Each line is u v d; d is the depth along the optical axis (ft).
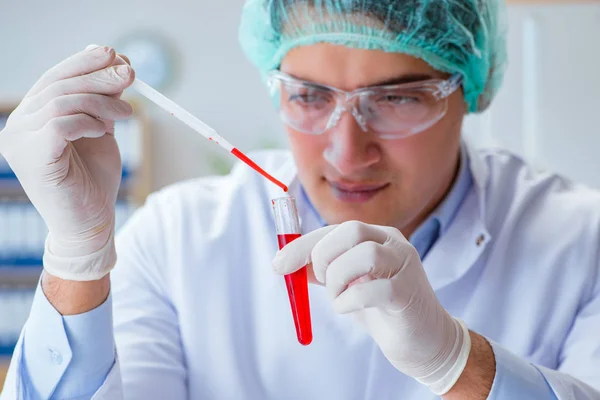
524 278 4.88
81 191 3.75
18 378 3.95
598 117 12.51
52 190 3.67
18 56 15.19
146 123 14.26
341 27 4.20
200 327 4.91
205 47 15.20
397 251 3.52
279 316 4.91
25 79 15.19
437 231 5.08
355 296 3.37
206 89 15.24
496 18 4.85
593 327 4.56
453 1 4.30
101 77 3.60
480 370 3.69
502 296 4.86
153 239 5.23
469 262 4.85
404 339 3.58
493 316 4.81
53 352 3.91
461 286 4.90
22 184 3.73
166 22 15.17
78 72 3.69
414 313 3.51
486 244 4.92
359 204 4.51
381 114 4.31
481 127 12.66
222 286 5.00
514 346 4.74
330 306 4.86
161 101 3.70
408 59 4.32
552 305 4.79
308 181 4.60
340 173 4.38
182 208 5.38
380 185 4.47
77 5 15.15
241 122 15.25
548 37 12.57
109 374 4.03
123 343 4.61
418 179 4.50
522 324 4.76
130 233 5.34
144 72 15.17
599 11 12.42
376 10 4.14
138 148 13.66
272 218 5.22
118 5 15.16
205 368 4.85
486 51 4.70
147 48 15.16
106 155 3.99
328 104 4.40
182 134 15.28
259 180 5.43
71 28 15.16
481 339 3.88
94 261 3.87
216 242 5.13
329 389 4.73
